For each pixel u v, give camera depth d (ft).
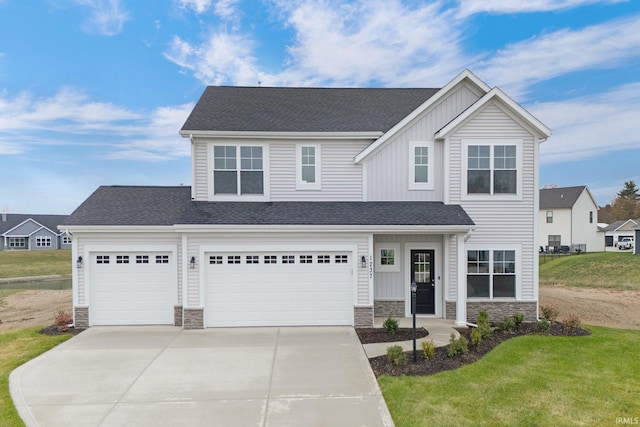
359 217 39.70
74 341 34.12
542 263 115.14
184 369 26.99
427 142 43.42
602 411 20.39
